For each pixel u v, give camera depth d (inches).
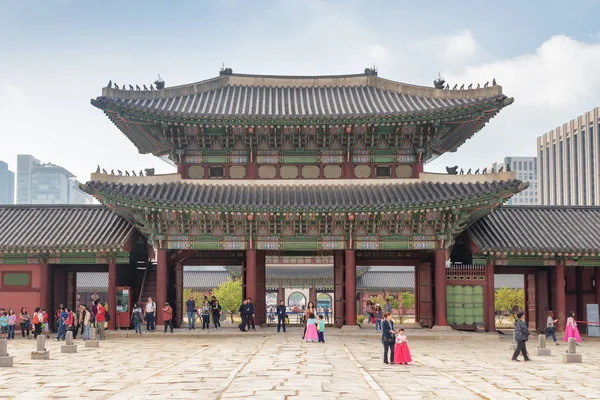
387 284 4522.6
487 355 1565.0
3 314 2016.5
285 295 4918.8
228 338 1943.9
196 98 2281.0
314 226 2106.3
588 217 2276.1
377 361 1389.0
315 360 1338.6
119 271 2193.7
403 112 2039.9
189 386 1018.1
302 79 2450.8
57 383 1087.0
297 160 2166.6
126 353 1567.4
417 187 2106.3
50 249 2057.1
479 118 2074.3
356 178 2153.1
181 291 2285.9
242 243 2105.1
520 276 4466.0
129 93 2150.6
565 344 1902.1
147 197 1995.6
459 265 2246.6
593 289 2244.1
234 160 2167.8
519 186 1937.7
